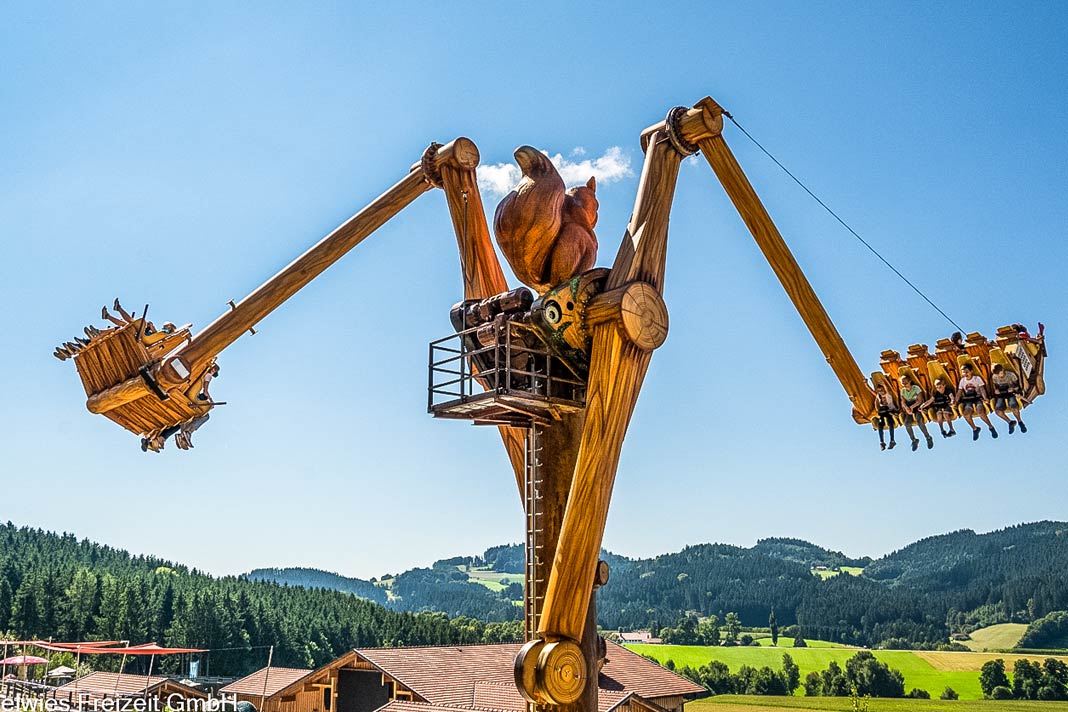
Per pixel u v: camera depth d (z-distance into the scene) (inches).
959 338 569.6
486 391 490.9
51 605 3326.8
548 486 522.0
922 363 586.2
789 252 585.9
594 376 501.0
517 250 532.1
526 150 544.4
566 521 491.2
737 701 3245.6
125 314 617.6
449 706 1342.3
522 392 489.4
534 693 474.0
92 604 3405.5
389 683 1467.8
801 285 594.2
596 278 513.7
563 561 486.6
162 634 3366.1
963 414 573.0
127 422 644.1
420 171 638.5
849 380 610.9
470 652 1632.6
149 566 5012.3
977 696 3393.2
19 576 3737.7
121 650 1596.9
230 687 1923.0
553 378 507.2
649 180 531.5
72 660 2576.3
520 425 530.6
